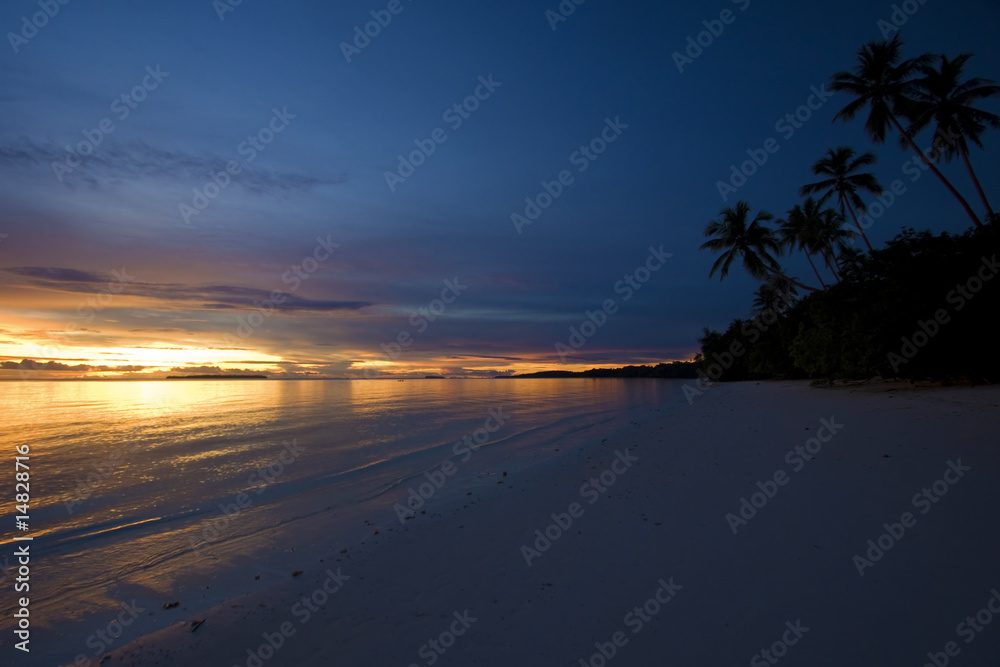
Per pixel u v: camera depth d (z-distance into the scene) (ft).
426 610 13.87
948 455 23.07
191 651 13.07
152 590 18.54
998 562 12.79
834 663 9.57
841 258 98.84
